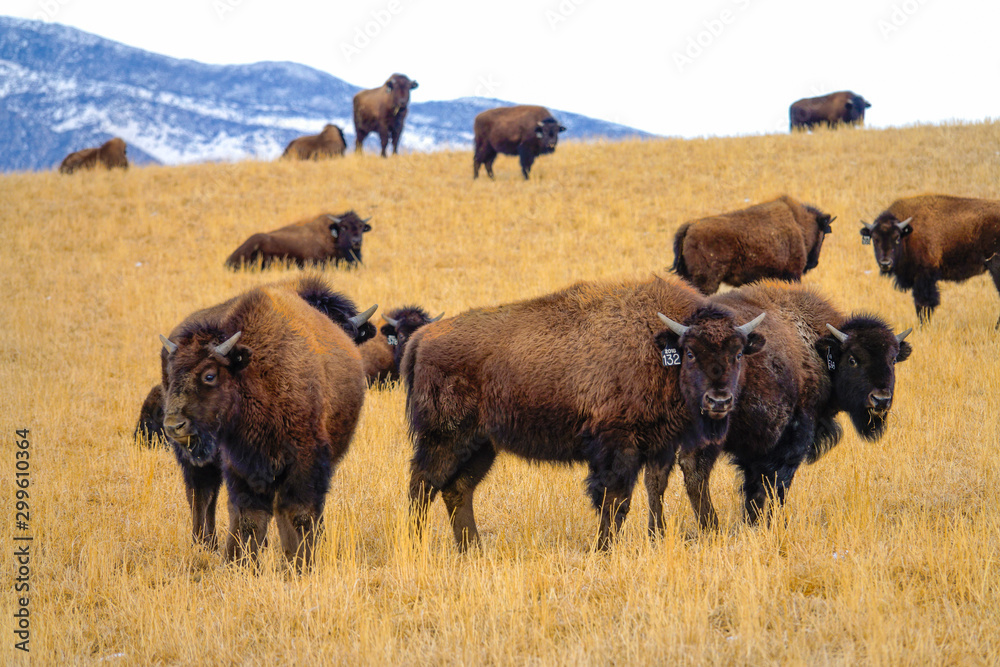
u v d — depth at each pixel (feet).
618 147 362.94
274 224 290.35
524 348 83.66
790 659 49.47
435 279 228.02
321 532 78.23
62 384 152.05
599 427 80.23
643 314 81.35
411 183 328.90
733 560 67.36
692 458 82.69
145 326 195.93
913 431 107.45
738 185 295.69
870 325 90.43
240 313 76.59
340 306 99.35
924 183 276.62
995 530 71.20
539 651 54.70
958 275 173.88
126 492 102.06
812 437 90.27
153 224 287.07
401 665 53.93
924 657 49.98
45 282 236.22
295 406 75.66
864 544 70.38
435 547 82.53
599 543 78.43
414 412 88.63
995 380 129.08
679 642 54.08
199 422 70.95
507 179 328.08
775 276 179.83
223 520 94.53
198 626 62.59
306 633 59.36
